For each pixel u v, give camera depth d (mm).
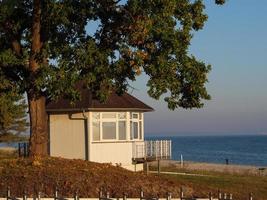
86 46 29906
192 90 30406
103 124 42312
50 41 31359
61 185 27500
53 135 43000
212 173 50781
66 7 29734
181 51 29859
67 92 29672
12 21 31906
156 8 28938
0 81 31781
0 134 59906
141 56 29875
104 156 42219
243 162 105375
